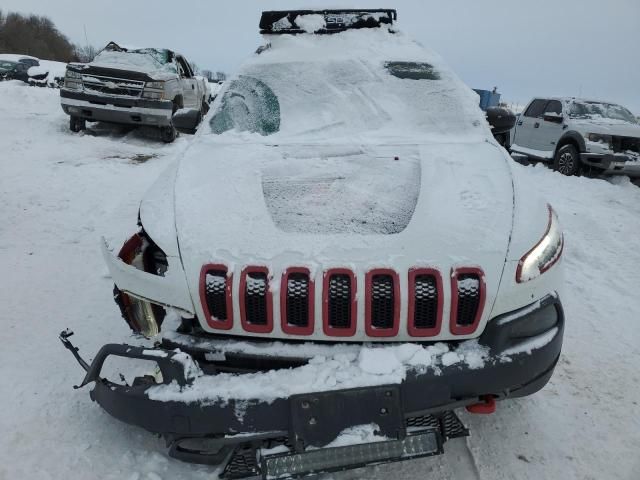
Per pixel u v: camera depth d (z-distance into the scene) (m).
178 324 2.15
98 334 3.34
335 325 2.00
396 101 3.26
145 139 10.78
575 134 9.73
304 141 3.00
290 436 1.87
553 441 2.49
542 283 2.10
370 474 2.29
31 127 10.45
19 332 3.34
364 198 2.38
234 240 2.14
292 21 3.78
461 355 1.95
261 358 2.00
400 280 1.97
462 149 2.81
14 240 4.91
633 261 5.13
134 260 2.32
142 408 1.95
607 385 2.95
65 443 2.41
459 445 2.47
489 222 2.18
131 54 11.12
